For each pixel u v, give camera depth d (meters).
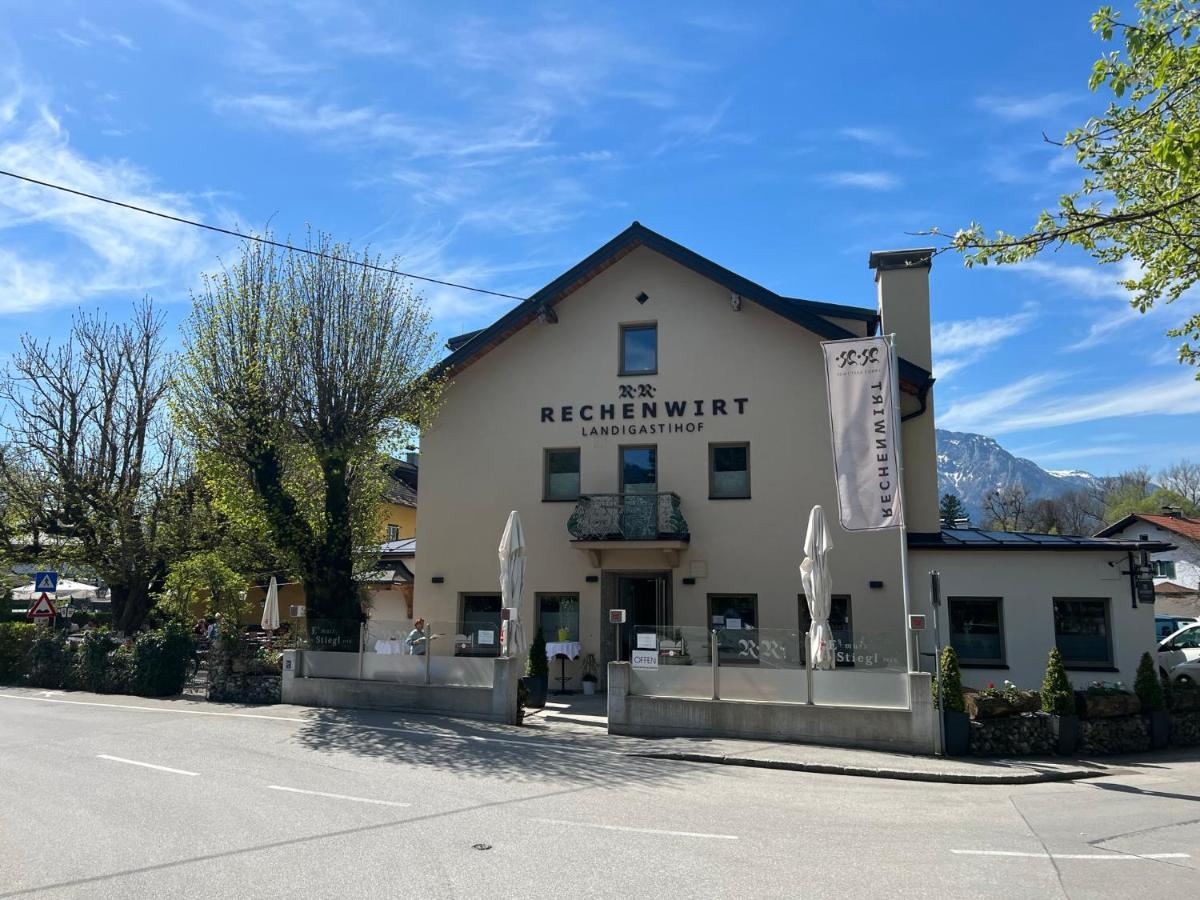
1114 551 17.67
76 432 25.61
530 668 18.00
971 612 18.36
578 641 20.17
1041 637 17.80
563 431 21.12
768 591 19.31
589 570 20.38
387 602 27.78
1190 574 46.31
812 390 19.78
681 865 6.84
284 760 11.61
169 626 19.98
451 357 21.44
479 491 21.45
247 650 18.73
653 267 21.12
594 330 21.28
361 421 18.17
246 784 9.97
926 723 12.82
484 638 17.72
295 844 7.35
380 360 18.42
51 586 23.12
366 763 11.46
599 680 19.89
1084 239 9.64
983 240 9.29
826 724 13.38
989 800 9.96
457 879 6.38
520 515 21.09
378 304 18.67
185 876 6.45
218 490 18.28
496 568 21.05
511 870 6.63
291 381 17.84
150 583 25.83
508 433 21.50
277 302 18.17
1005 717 12.91
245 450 17.70
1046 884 6.51
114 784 9.91
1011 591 18.09
